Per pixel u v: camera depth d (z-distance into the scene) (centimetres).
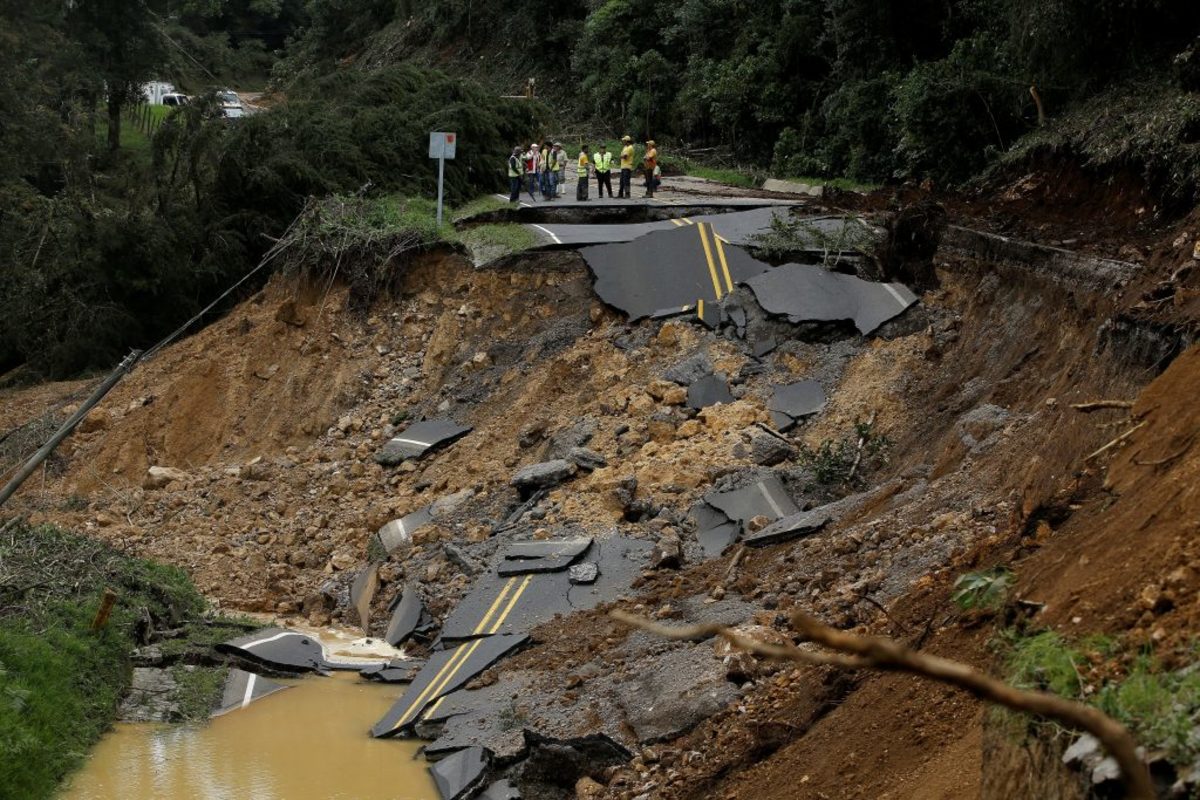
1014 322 2141
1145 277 1628
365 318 2986
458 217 3180
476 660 1784
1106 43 2747
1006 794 655
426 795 1493
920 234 2447
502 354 2750
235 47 8356
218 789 1502
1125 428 1223
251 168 3641
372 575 2189
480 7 6100
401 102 3888
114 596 1828
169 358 3166
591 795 1363
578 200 3284
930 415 2138
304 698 1827
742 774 1182
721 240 2711
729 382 2381
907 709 1034
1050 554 952
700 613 1678
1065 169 2522
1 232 4025
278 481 2630
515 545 2077
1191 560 733
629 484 2120
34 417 3153
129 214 3706
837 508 1838
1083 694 635
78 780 1521
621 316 2653
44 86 4928
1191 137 2164
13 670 1609
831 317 2400
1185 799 520
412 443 2592
